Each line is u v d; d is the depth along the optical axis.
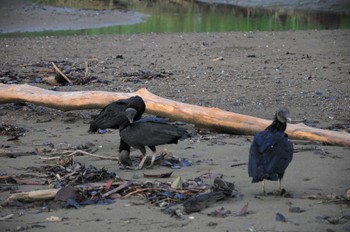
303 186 9.12
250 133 12.41
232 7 36.84
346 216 7.86
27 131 12.93
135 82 17.77
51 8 32.69
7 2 32.75
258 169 8.22
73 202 8.43
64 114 14.51
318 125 13.37
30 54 22.66
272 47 24.14
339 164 10.27
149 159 10.80
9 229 7.65
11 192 9.09
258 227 7.56
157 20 32.44
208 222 7.75
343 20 32.44
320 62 20.94
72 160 10.41
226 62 20.97
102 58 21.78
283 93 16.48
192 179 9.48
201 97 16.02
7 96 14.32
